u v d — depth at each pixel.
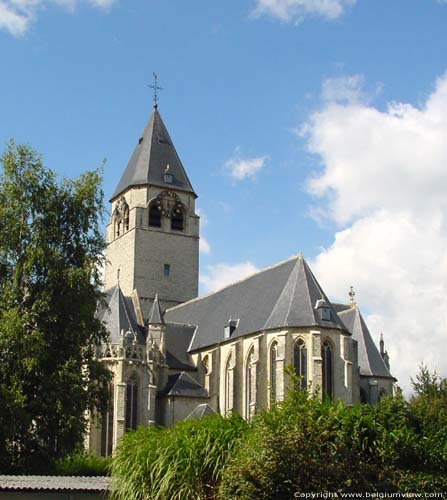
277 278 85.31
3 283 54.75
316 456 26.42
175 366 89.12
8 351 51.03
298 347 77.38
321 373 75.44
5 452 49.84
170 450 29.34
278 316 79.06
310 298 79.31
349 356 78.56
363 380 89.44
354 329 93.56
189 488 28.39
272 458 26.28
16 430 49.50
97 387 56.28
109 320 86.38
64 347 54.16
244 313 86.25
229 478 26.77
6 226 55.03
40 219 55.84
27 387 52.19
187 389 84.75
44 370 52.34
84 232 57.81
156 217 110.44
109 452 79.44
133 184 110.31
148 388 82.44
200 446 29.34
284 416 27.77
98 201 59.12
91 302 55.41
